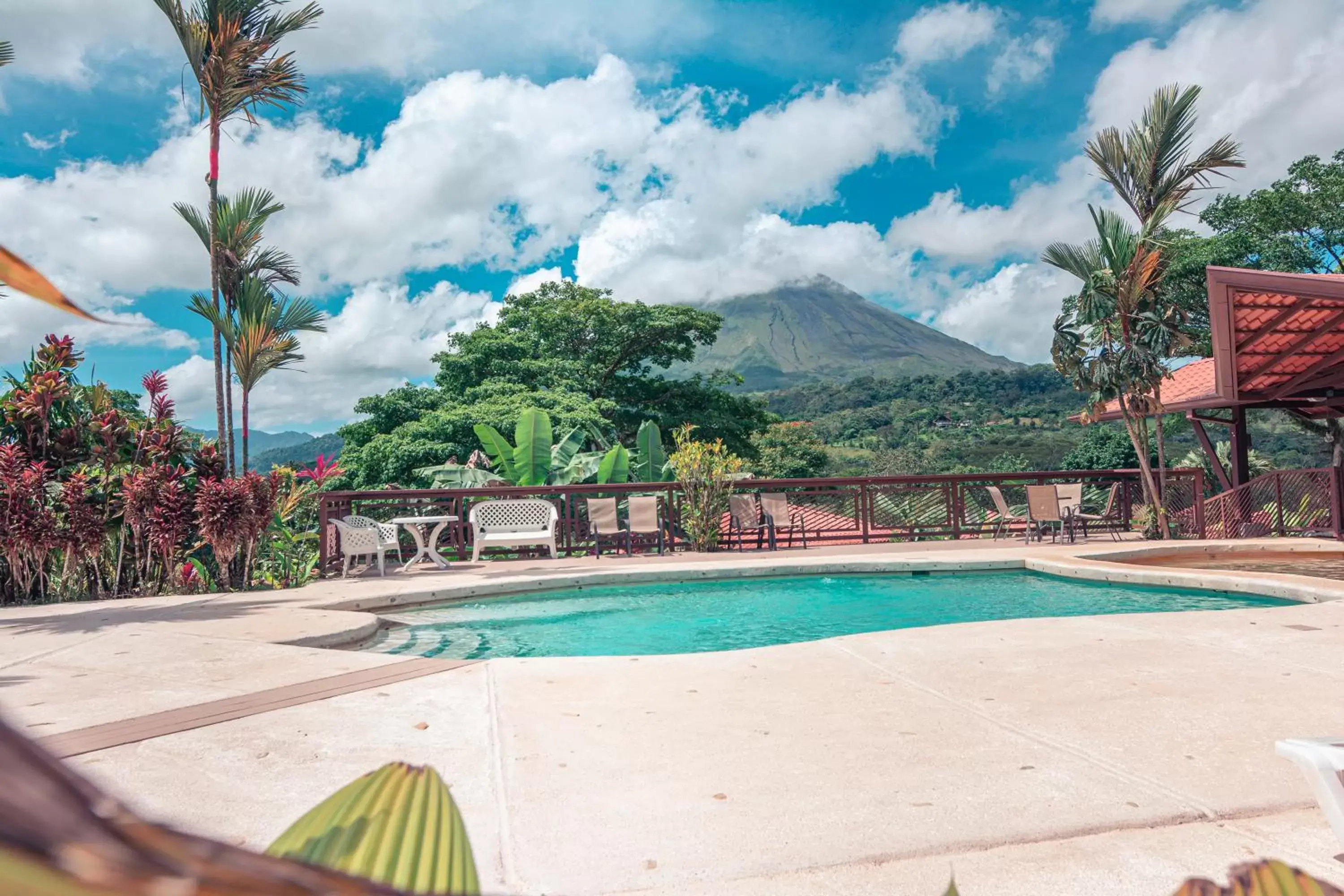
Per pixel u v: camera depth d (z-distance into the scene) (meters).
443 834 0.40
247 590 8.45
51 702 3.71
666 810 2.46
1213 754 2.86
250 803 2.56
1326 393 12.20
